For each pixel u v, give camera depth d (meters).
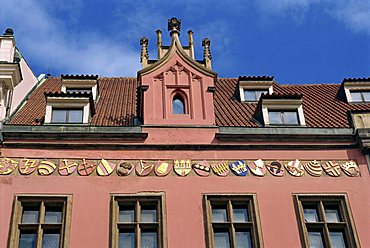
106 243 15.62
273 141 18.06
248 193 16.88
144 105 18.56
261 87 23.47
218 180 17.08
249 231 16.33
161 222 16.08
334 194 17.08
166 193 16.67
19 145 17.27
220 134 17.95
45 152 17.25
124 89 24.66
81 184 16.67
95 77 22.88
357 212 16.80
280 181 17.22
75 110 19.03
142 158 17.38
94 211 16.17
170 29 20.80
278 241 16.03
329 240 16.22
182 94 19.14
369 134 18.14
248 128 18.25
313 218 16.81
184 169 17.20
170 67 19.53
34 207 16.34
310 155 17.92
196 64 19.61
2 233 15.57
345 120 19.73
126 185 16.75
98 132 17.67
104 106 21.53
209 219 16.25
